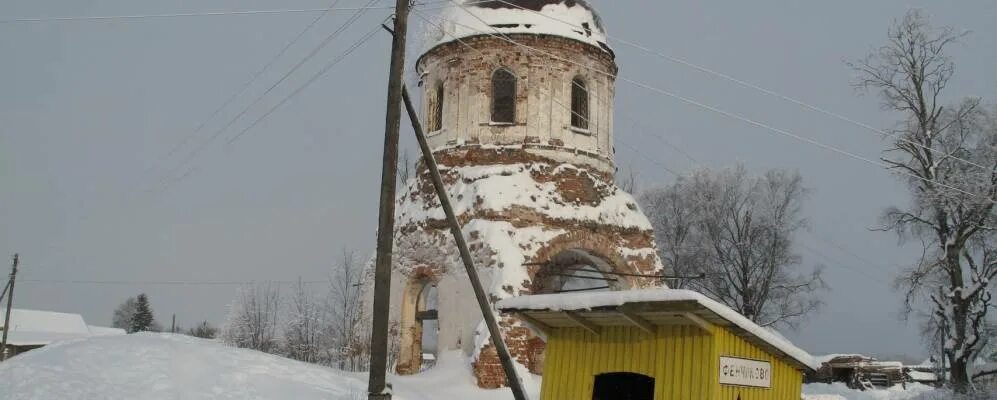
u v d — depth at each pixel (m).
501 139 26.05
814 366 12.66
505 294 23.09
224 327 45.38
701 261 42.44
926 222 31.97
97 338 18.23
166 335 20.06
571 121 26.91
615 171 28.23
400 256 26.73
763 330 12.02
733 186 42.44
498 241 24.00
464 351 23.81
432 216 25.89
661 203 44.53
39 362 15.76
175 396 14.60
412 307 26.42
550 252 24.89
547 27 26.62
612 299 12.06
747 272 41.41
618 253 26.33
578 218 25.67
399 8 13.73
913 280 32.25
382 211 13.00
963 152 31.67
